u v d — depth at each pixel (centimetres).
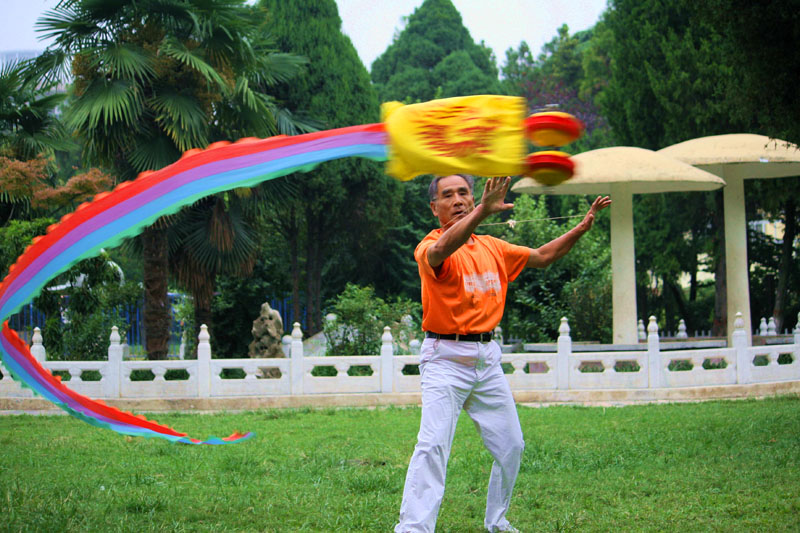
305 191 2202
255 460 734
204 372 1203
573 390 1206
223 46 1403
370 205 2338
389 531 497
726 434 817
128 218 288
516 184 1462
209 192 285
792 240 2094
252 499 586
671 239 2334
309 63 2206
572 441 820
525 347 1477
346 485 630
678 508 538
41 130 1659
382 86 3516
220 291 1898
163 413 1134
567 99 3809
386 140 286
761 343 1655
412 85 3428
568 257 1869
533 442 802
